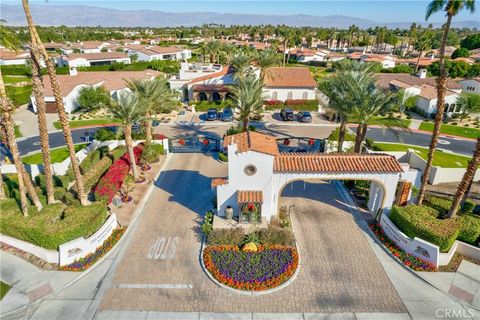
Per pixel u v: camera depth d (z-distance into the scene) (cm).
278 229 2181
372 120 2794
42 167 2942
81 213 2105
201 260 1934
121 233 2167
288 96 5397
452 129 4600
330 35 15662
